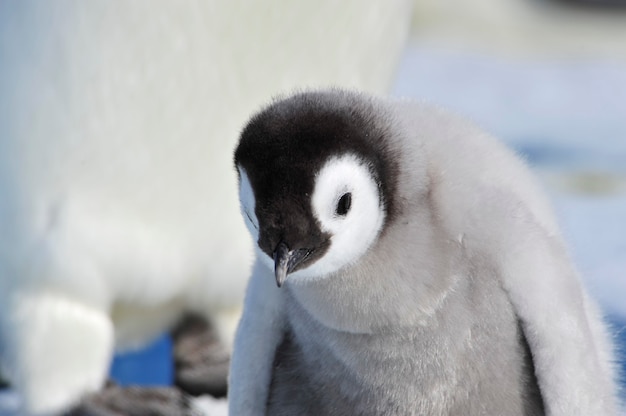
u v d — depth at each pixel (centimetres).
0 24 977
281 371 740
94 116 988
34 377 1043
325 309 689
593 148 2102
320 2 1005
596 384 637
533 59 3375
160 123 1002
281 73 1020
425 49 3550
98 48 973
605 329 731
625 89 2820
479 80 2970
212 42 989
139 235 1028
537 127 2328
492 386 695
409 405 721
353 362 715
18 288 1027
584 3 3838
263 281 720
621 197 1727
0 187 1007
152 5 966
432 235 670
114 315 1080
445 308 682
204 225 1047
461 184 679
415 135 685
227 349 1115
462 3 3850
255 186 613
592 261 1405
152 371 1216
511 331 672
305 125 623
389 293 673
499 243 659
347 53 1041
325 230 614
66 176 1000
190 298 1094
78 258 1012
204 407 1096
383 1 1045
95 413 1045
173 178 1022
